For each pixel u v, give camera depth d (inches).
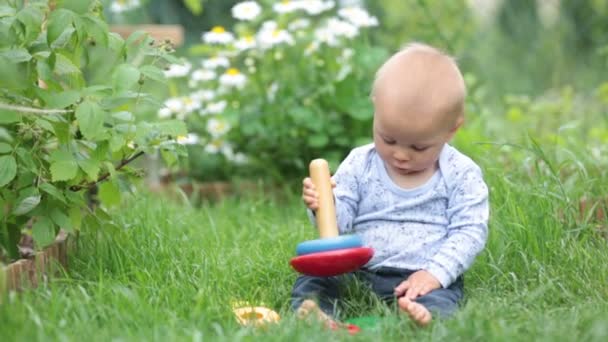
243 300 126.0
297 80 226.4
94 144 133.2
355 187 129.8
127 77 128.0
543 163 184.7
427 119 117.2
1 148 122.0
